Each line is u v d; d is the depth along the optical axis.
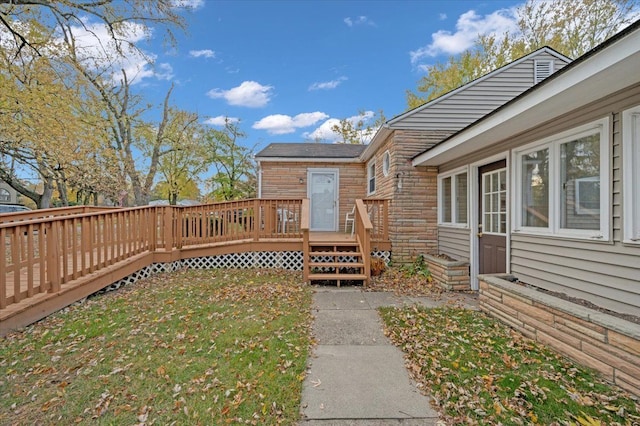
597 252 3.10
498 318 3.88
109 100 14.70
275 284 5.54
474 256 5.61
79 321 3.64
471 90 7.14
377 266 6.39
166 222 6.40
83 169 9.64
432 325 3.72
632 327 2.32
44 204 11.73
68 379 2.49
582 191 3.36
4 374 2.54
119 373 2.58
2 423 2.02
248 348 3.06
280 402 2.26
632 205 2.76
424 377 2.58
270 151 10.96
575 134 3.38
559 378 2.51
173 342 3.15
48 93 7.51
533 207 4.17
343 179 10.57
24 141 7.46
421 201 7.09
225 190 17.72
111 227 5.09
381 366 2.80
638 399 2.22
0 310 3.33
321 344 3.25
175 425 2.01
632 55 2.19
